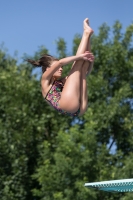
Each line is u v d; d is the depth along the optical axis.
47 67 10.34
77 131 26.03
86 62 10.03
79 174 25.52
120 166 27.12
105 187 13.31
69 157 25.84
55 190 25.67
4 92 29.16
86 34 10.16
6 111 28.34
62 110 9.96
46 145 27.20
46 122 29.80
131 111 30.42
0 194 26.94
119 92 28.89
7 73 29.42
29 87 28.95
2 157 27.83
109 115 28.16
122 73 30.84
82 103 9.98
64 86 9.97
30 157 29.16
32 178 26.70
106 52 30.22
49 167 25.83
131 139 29.42
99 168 25.92
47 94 10.12
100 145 27.41
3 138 28.08
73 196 25.06
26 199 28.92
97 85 28.95
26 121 28.31
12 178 27.52
